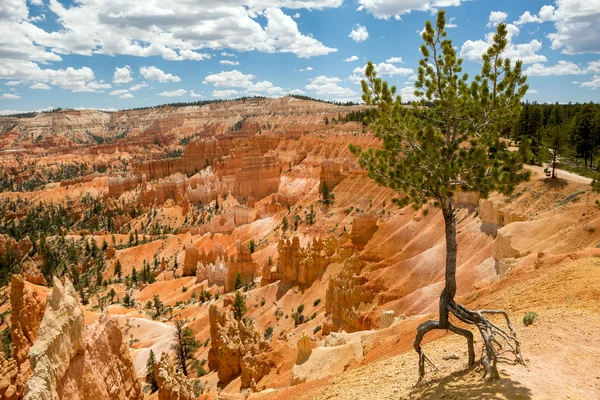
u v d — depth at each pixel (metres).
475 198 81.44
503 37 18.66
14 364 36.19
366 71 19.86
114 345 31.39
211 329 65.25
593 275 26.02
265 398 33.09
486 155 18.42
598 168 69.94
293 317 78.88
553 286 27.02
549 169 87.75
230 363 55.25
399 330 35.84
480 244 70.25
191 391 42.66
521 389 14.73
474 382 16.41
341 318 64.38
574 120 107.00
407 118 20.03
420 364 20.06
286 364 46.66
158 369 44.62
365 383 23.22
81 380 25.59
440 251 72.69
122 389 30.75
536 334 19.64
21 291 39.50
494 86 19.02
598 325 19.38
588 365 16.31
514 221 67.94
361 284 74.69
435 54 19.45
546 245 54.09
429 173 18.67
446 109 19.20
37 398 21.00
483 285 40.56
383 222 91.56
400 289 69.12
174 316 100.31
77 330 25.83
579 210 58.19
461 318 18.44
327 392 24.72
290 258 90.69
